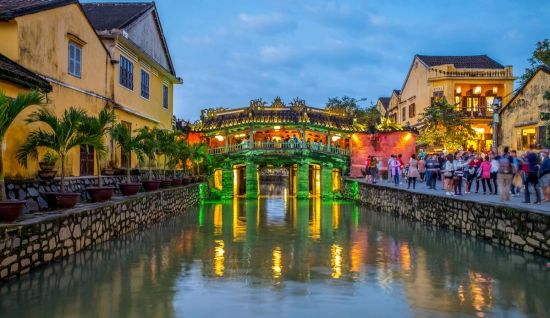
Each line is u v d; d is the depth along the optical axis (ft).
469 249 36.09
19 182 33.68
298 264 30.78
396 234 45.52
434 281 26.17
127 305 21.38
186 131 113.60
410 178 68.28
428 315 20.22
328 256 33.68
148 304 21.57
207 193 107.45
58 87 42.78
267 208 80.12
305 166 107.96
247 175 108.47
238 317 19.86
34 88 35.14
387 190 72.64
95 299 22.20
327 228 50.60
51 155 38.52
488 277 27.02
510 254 33.45
